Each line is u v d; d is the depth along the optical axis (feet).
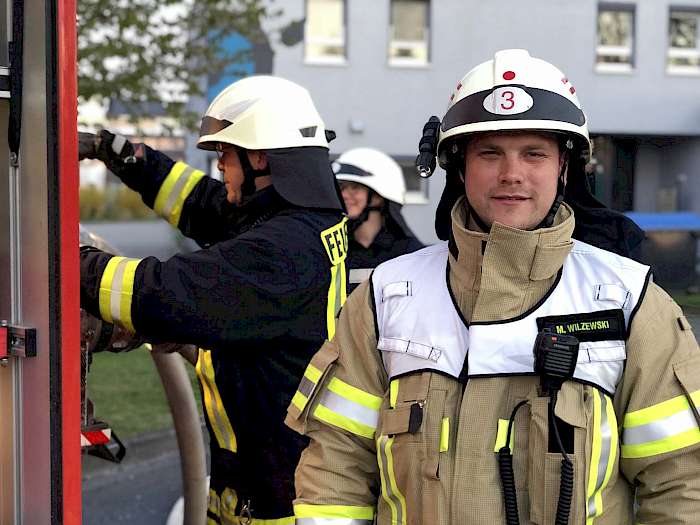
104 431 8.56
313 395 5.60
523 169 5.12
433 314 5.28
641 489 5.03
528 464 4.92
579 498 4.81
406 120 26.76
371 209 13.24
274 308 7.10
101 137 9.29
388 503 5.34
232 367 7.43
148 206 9.46
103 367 26.71
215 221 9.23
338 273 7.61
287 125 7.63
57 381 6.28
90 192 74.28
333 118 30.42
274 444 7.42
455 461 5.00
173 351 8.32
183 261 6.93
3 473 6.81
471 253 5.15
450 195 5.71
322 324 7.40
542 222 5.19
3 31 6.58
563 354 4.85
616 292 5.00
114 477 17.94
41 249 6.37
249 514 7.56
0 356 6.55
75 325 6.31
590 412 4.86
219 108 7.82
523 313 5.05
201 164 33.88
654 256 10.44
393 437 5.21
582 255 5.21
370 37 29.81
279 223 7.37
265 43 27.96
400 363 5.28
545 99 5.08
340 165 13.16
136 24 22.40
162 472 18.24
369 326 5.49
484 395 5.00
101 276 6.87
